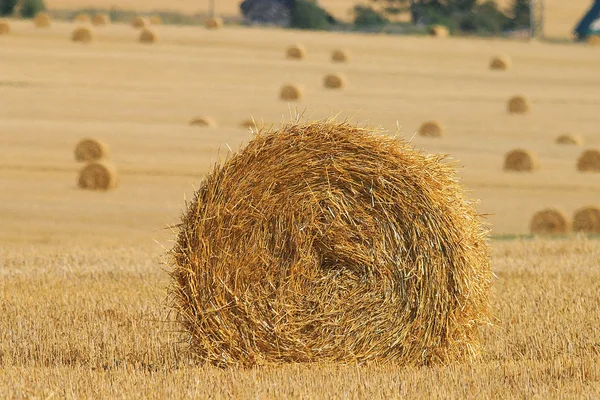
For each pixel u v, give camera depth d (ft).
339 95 638.53
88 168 354.33
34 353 136.46
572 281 189.06
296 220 130.72
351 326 130.82
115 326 148.56
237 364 129.29
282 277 130.41
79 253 234.58
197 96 607.78
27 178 367.04
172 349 135.54
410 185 129.90
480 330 142.00
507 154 426.92
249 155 130.52
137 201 337.11
